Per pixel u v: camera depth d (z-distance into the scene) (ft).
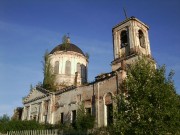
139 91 46.21
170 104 43.57
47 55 138.10
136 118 44.14
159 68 49.44
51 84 129.39
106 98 85.92
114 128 46.03
